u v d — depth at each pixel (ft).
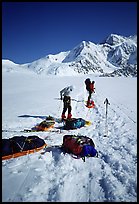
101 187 17.75
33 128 34.53
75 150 22.98
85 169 20.49
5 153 22.71
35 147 24.21
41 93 84.33
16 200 16.12
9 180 18.62
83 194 16.89
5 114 45.85
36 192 17.10
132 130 32.76
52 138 29.27
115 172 19.88
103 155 23.52
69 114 38.34
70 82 144.56
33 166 20.98
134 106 54.34
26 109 51.75
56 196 16.60
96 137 29.73
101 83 144.46
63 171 20.08
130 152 24.07
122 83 144.46
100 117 42.37
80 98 70.95
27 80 153.99
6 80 147.33
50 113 47.16
